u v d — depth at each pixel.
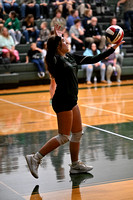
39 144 6.30
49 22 17.58
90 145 6.14
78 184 4.35
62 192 4.10
